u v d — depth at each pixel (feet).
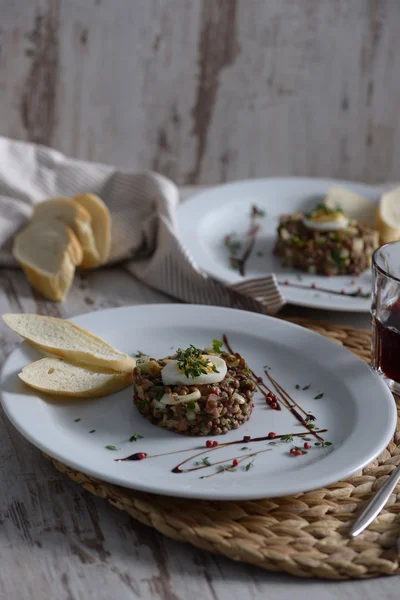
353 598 3.01
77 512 3.42
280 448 3.63
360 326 5.20
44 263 5.41
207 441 3.64
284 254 5.85
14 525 3.31
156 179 6.26
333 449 3.62
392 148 8.41
